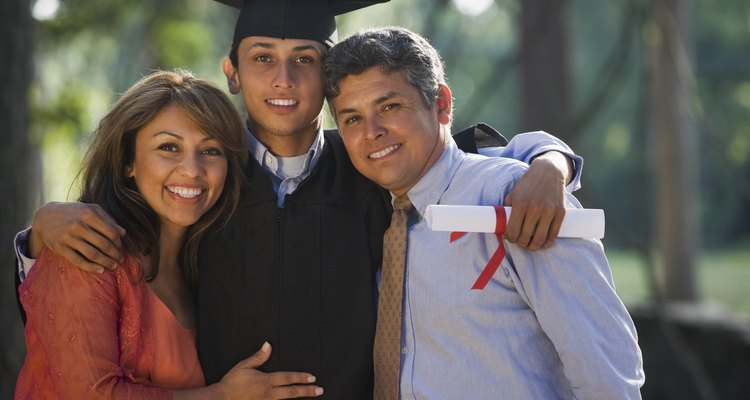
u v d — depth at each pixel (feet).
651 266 28.76
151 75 11.43
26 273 10.82
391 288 11.19
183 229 11.61
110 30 33.63
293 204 11.78
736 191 104.78
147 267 11.12
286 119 11.82
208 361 11.53
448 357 10.65
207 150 11.22
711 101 103.14
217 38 38.73
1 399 19.39
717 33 103.50
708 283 74.38
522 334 10.64
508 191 10.72
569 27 32.22
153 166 10.98
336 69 11.07
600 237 10.33
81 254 10.36
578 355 10.16
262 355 11.34
